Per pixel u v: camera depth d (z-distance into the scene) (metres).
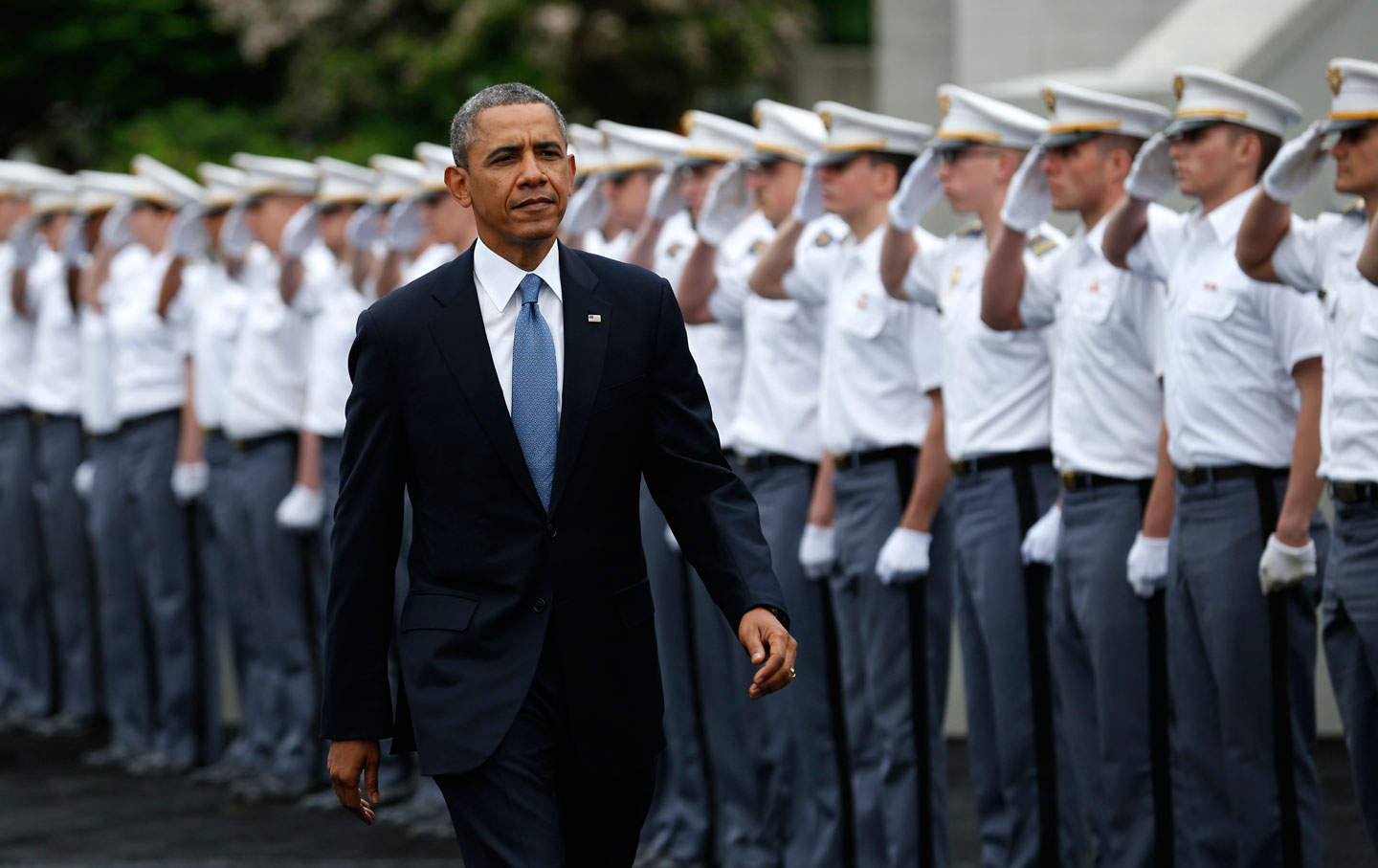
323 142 61.44
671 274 24.98
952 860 23.05
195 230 30.69
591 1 58.44
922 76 51.50
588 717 13.66
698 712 24.28
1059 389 19.17
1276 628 17.44
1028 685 19.86
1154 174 17.81
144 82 64.38
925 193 20.36
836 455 21.42
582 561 13.70
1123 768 18.80
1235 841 17.97
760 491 22.95
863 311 21.09
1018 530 19.83
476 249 14.07
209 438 30.69
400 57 57.97
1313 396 16.94
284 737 29.42
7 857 25.06
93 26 62.97
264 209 29.48
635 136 25.22
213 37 64.75
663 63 59.44
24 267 35.38
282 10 59.88
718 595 13.79
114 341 32.19
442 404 13.71
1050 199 19.20
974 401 20.02
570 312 13.92
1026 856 19.86
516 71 56.81
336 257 28.78
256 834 26.41
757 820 23.50
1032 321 19.56
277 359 29.41
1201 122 17.55
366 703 13.77
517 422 13.75
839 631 21.81
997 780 20.34
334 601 13.86
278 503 29.31
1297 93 27.67
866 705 21.55
